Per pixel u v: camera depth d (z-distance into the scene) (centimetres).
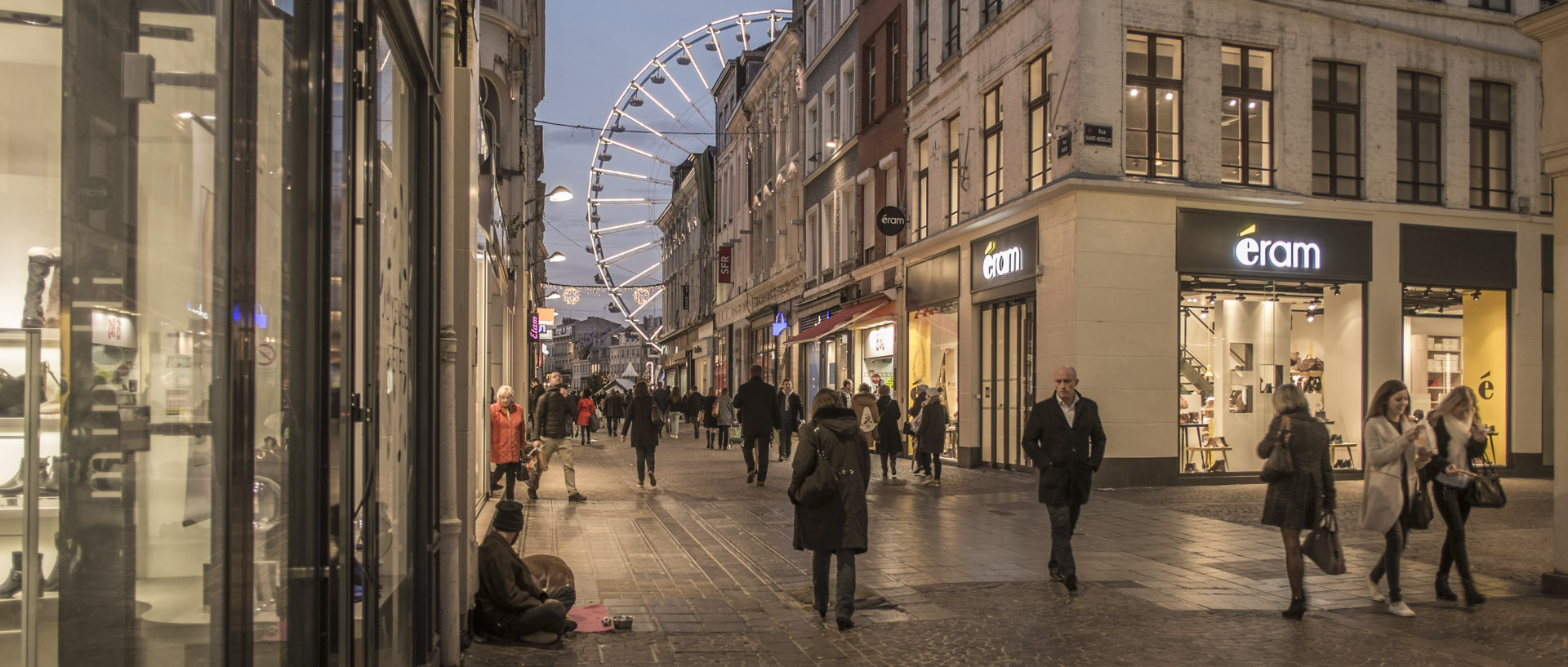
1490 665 628
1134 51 1789
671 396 3734
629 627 712
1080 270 1731
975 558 1030
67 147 171
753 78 4466
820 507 747
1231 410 1822
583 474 2025
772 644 680
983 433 2178
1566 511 845
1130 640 694
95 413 178
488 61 1988
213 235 213
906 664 634
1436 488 816
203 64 209
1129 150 1780
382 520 388
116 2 182
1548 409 2011
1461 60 1983
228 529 218
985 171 2180
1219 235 1803
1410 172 1953
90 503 177
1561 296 847
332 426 280
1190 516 1358
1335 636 705
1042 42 1884
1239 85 1853
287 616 259
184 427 202
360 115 332
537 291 3972
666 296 7631
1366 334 1894
